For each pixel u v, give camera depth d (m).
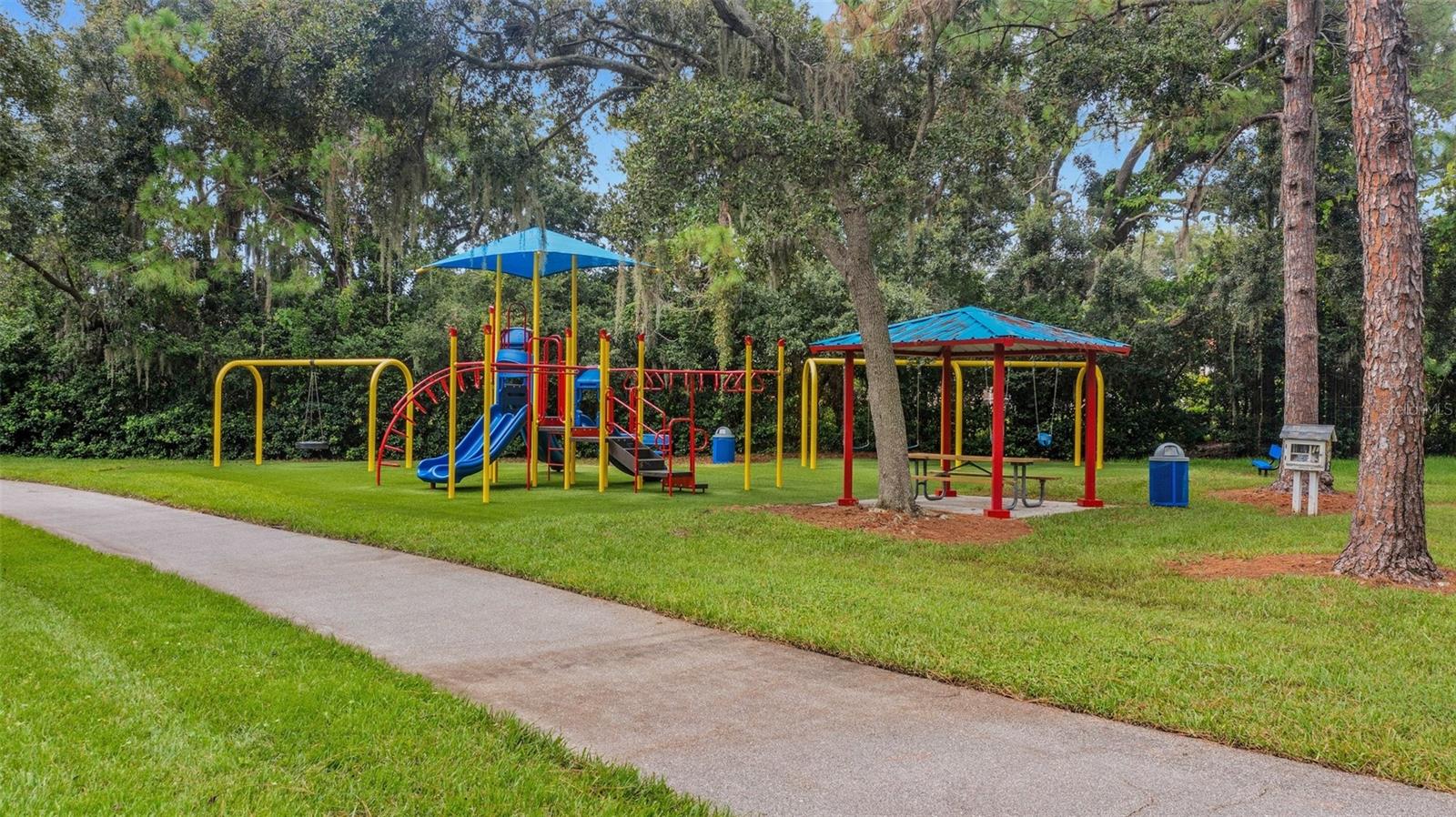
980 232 22.84
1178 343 22.64
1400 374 7.25
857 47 10.66
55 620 5.50
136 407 20.94
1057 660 4.86
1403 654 5.14
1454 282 21.75
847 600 6.28
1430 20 17.91
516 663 4.93
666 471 14.00
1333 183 20.55
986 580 7.30
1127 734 3.93
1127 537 9.73
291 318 20.69
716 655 5.12
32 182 17.23
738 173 9.88
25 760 3.32
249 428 20.72
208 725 3.76
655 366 22.84
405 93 11.77
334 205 17.66
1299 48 13.91
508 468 18.45
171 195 17.64
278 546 8.59
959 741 3.84
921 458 14.27
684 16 11.88
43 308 20.53
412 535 8.88
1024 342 11.30
